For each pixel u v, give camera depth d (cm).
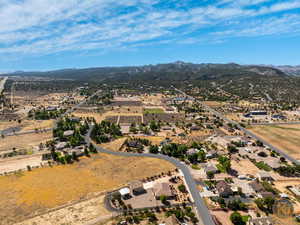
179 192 9100
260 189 9206
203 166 11519
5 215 7725
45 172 10912
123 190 9056
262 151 13162
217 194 8962
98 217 7588
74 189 9375
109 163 11956
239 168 11362
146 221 7400
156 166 11562
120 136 16950
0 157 12769
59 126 18425
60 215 7700
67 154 12694
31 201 8531
